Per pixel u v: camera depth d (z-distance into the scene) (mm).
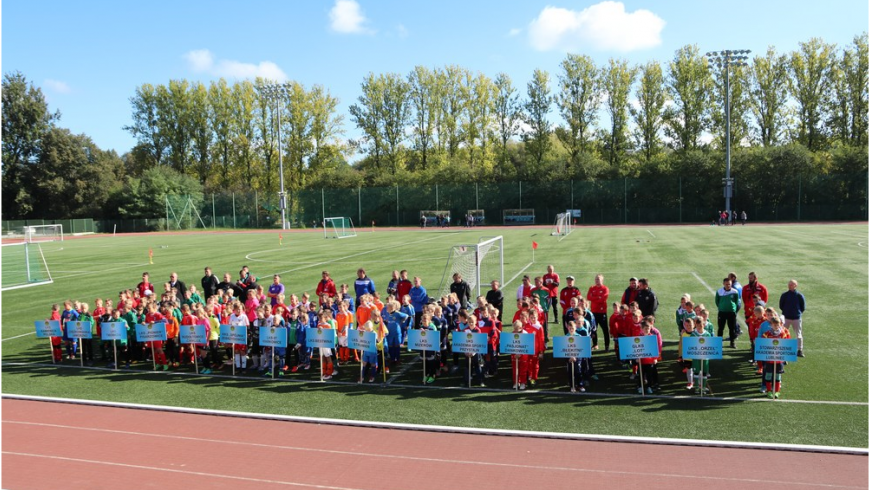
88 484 8234
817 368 12211
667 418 9992
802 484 7676
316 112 93188
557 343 11453
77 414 11016
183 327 13602
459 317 12594
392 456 8867
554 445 9078
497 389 11859
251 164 95812
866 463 8188
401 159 95125
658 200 73625
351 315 14141
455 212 81312
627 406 10641
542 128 89062
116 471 8609
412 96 94188
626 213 74938
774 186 67688
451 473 8266
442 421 10172
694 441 8914
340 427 10062
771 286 21000
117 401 11727
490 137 93562
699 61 79375
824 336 14438
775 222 65125
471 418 10273
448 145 95500
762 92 77812
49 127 87125
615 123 85500
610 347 14625
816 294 19141
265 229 81250
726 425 9586
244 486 8062
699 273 24578
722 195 69812
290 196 84938
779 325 10844
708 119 79562
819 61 75125
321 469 8500
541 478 8031
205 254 40938
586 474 8109
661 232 49812
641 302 13859
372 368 12672
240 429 10102
